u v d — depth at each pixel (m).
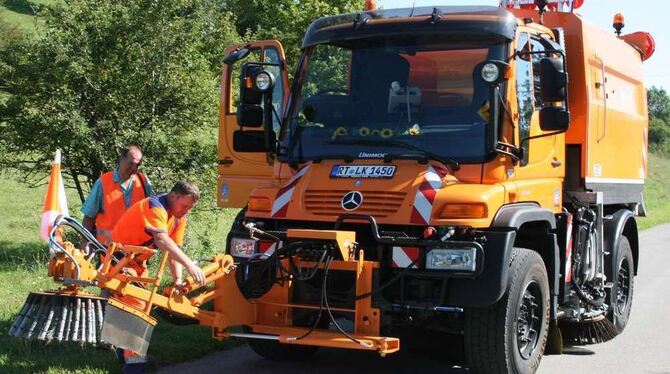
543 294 6.84
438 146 6.38
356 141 6.61
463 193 6.07
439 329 6.66
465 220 5.98
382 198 6.21
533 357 6.75
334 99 6.82
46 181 13.24
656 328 9.62
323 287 6.07
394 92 6.66
